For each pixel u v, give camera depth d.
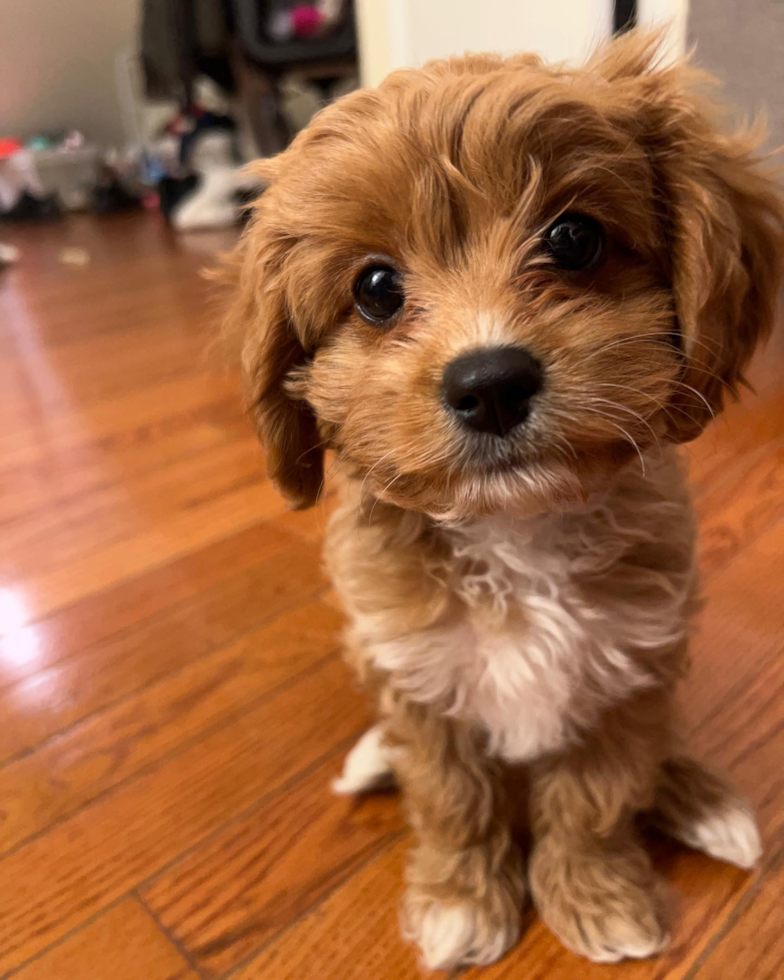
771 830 0.25
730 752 0.28
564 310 0.19
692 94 0.21
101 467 0.51
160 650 0.35
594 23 0.50
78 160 1.54
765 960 0.22
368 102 0.20
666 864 0.25
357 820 0.27
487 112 0.18
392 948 0.23
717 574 0.35
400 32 0.63
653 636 0.22
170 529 0.44
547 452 0.18
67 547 0.43
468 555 0.22
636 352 0.19
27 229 1.38
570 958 0.23
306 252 0.21
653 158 0.20
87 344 0.74
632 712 0.24
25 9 1.40
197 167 1.30
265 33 1.07
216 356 0.30
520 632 0.22
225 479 0.49
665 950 0.22
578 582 0.22
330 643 0.35
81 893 0.25
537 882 0.25
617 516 0.22
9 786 0.29
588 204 0.19
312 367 0.22
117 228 1.33
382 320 0.21
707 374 0.20
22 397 0.63
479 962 0.23
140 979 0.23
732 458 0.44
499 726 0.24
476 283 0.19
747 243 0.21
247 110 1.16
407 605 0.23
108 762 0.30
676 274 0.20
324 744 0.30
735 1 0.47
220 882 0.25
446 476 0.19
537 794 0.26
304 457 0.24
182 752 0.30
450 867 0.25
